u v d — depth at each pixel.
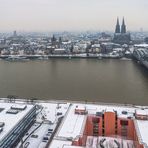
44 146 180.50
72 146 150.38
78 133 169.75
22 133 196.38
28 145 182.62
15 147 181.88
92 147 172.62
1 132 175.25
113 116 193.88
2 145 167.12
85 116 195.62
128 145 175.50
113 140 180.88
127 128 194.12
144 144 155.88
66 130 173.62
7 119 195.75
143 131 172.75
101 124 195.38
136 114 194.38
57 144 158.00
